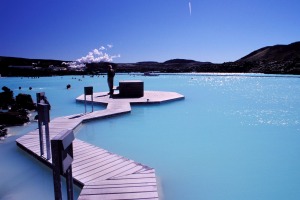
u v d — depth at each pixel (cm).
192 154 685
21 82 3653
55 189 231
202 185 509
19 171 558
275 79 3878
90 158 552
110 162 528
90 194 394
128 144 773
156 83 3475
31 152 625
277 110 1334
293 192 485
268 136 858
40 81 3856
